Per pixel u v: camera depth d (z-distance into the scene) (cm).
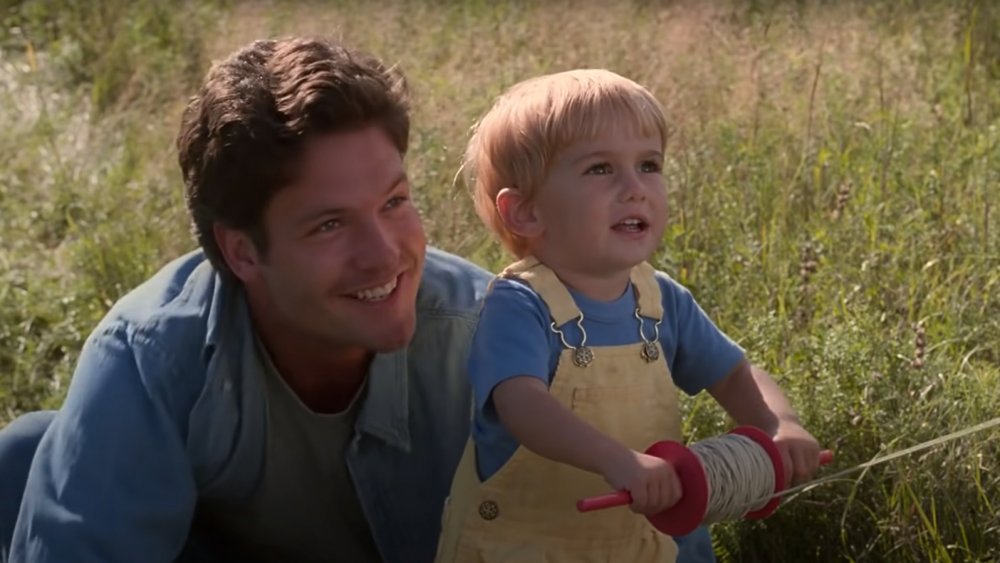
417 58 964
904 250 626
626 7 999
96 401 394
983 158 722
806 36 941
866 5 991
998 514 461
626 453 356
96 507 387
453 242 671
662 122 389
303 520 427
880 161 718
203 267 409
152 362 397
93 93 1014
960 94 845
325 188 365
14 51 1117
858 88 834
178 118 924
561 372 382
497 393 375
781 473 374
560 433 363
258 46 381
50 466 394
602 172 383
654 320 397
